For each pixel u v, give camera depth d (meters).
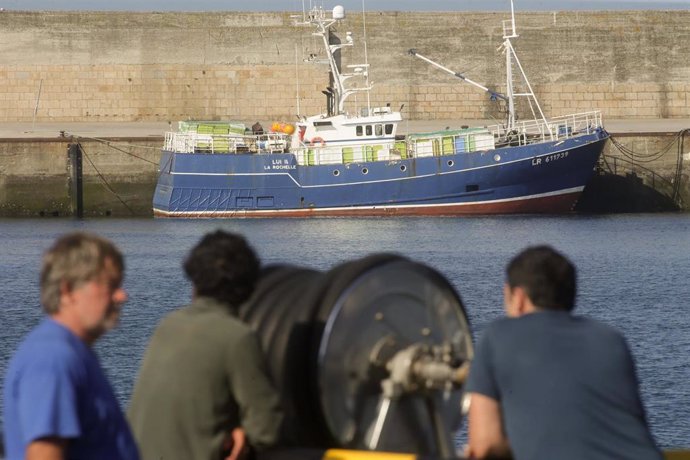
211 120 146.38
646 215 128.25
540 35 146.62
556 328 11.81
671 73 147.38
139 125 144.25
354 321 12.46
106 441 10.02
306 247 99.75
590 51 147.00
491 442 11.73
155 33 145.88
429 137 121.25
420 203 120.94
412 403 12.80
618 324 62.25
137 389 12.27
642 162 132.00
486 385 11.80
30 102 145.00
